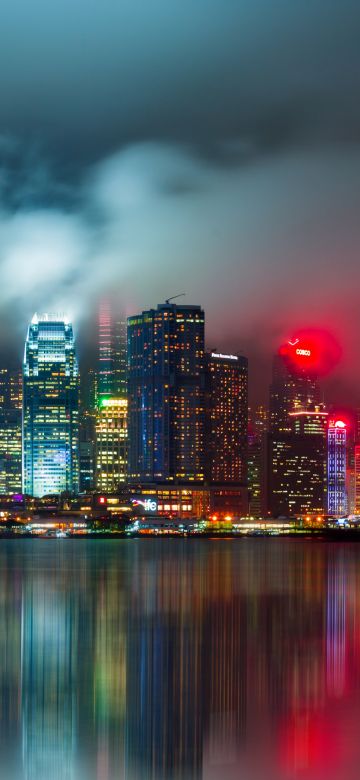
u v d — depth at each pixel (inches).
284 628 5452.8
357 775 2691.9
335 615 6141.7
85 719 3257.9
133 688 3727.9
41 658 4426.7
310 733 3068.4
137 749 2930.6
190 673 4015.8
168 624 5674.2
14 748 2940.5
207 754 2878.9
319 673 3993.6
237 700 3508.9
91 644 4862.2
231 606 6776.6
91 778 2689.5
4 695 3609.7
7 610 6515.8
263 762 2805.1
